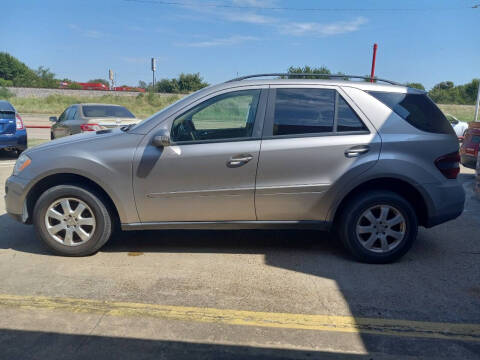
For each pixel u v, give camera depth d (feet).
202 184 13.19
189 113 13.48
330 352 8.80
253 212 13.43
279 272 12.89
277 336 9.37
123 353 8.68
